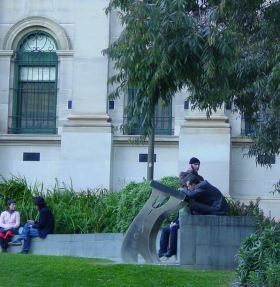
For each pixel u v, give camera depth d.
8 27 33.19
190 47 15.54
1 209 26.61
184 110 31.59
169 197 17.53
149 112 16.33
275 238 14.88
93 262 17.03
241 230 17.00
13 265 16.06
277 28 17.66
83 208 26.48
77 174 31.53
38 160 32.22
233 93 18.55
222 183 30.53
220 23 17.33
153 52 15.65
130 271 15.56
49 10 33.06
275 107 16.92
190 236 17.03
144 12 16.05
